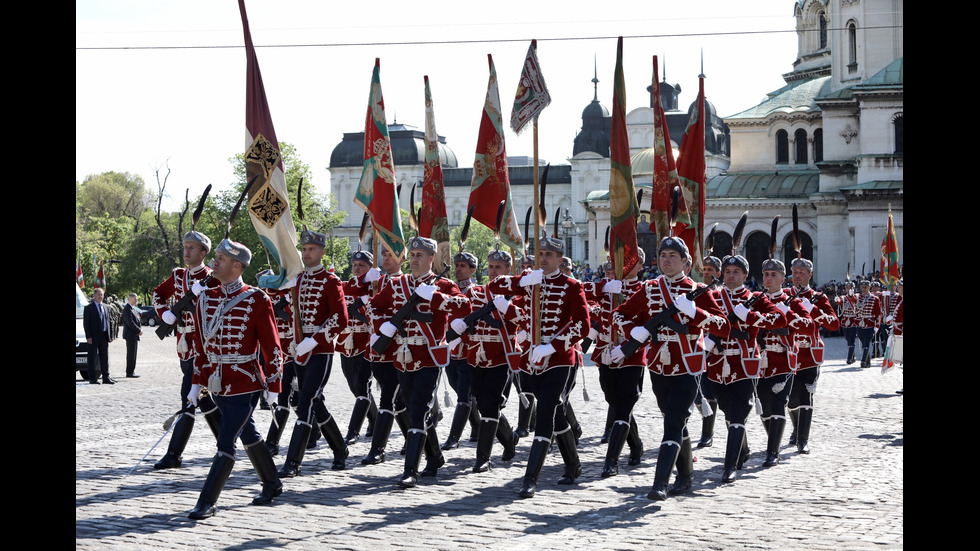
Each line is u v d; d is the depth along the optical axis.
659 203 14.96
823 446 15.29
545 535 9.05
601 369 13.87
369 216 16.06
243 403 9.98
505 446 13.74
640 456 13.36
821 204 80.56
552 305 11.39
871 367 33.16
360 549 8.48
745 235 85.25
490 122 15.16
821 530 9.24
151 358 40.41
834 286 58.75
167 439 15.48
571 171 144.88
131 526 9.34
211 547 8.50
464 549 8.48
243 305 9.95
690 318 10.66
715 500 10.84
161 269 89.06
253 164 13.79
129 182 137.25
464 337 13.03
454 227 154.75
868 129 74.62
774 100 91.31
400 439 15.93
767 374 13.47
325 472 12.62
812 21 97.44
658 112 14.95
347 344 14.91
